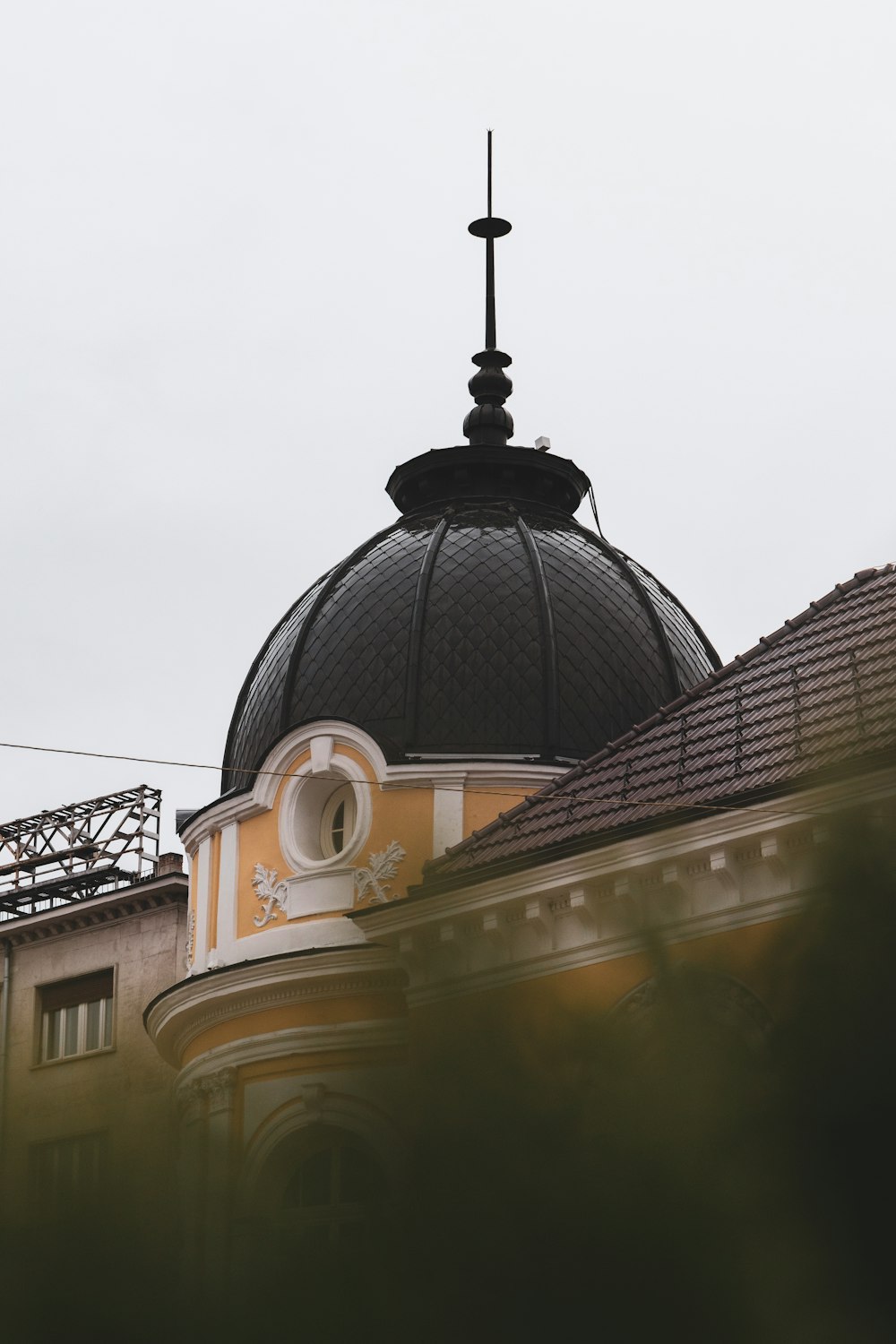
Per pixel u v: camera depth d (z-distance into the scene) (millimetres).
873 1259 12062
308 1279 12328
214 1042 30734
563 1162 12930
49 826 49312
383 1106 14109
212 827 32688
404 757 30750
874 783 18484
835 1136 12312
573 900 24641
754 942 21828
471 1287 12523
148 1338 11305
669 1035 13414
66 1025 45250
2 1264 11305
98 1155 12320
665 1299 12320
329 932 30266
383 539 35094
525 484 36000
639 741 27953
